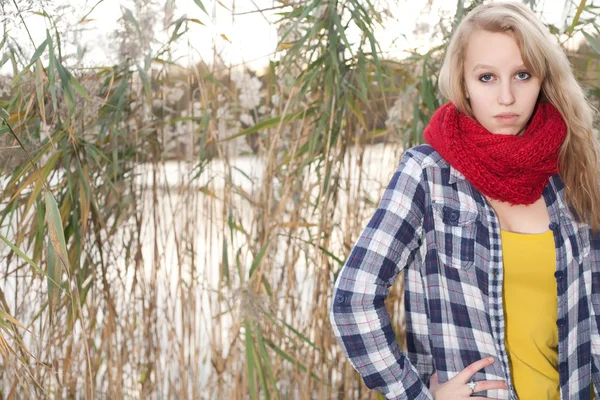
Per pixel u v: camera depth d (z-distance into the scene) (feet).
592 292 3.71
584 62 6.00
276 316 6.03
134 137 5.95
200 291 6.11
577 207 3.65
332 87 5.65
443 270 3.59
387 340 3.46
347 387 6.33
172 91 6.03
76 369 5.85
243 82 6.10
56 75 5.08
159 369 6.06
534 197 3.56
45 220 5.51
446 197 3.59
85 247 5.80
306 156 6.00
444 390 3.52
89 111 5.44
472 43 3.46
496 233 3.56
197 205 6.10
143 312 6.01
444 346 3.60
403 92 6.01
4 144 5.17
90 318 5.78
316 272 6.06
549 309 3.60
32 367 5.49
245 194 6.08
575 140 3.64
